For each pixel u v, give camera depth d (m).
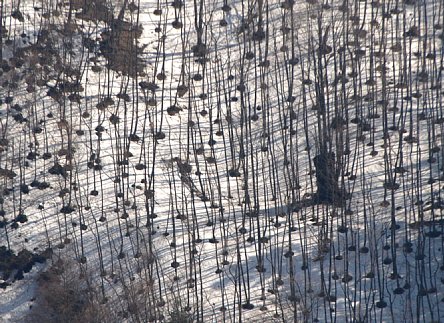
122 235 51.66
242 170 55.44
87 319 46.91
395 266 47.34
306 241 48.78
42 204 53.41
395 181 53.03
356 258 49.38
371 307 44.41
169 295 47.84
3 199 53.38
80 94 60.28
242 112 54.06
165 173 55.69
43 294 48.69
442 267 48.03
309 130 57.84
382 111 57.44
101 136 57.66
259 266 48.56
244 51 59.16
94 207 53.34
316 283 48.28
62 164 55.66
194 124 59.44
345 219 50.16
